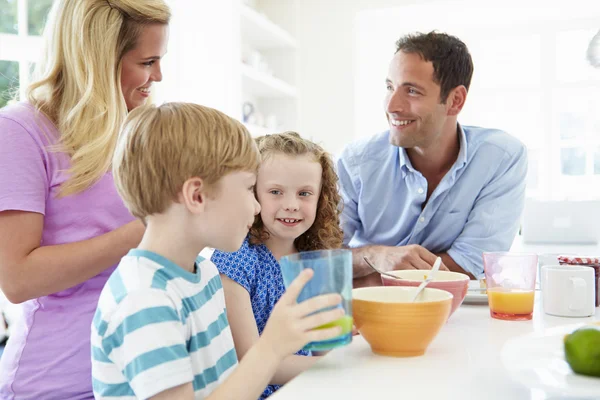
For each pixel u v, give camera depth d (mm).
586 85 4184
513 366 657
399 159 1723
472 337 887
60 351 1036
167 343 707
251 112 3873
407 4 4109
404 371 721
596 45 2738
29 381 1023
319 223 1257
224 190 804
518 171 1719
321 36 4375
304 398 631
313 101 4406
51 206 1065
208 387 827
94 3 1081
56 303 1057
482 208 1693
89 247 1014
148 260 782
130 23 1118
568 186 4281
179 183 777
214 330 860
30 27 2830
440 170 1718
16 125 1024
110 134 1082
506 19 4309
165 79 3502
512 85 4359
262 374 691
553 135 4293
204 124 795
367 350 825
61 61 1106
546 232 2744
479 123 4441
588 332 657
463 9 4145
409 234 1764
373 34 4477
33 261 987
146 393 678
